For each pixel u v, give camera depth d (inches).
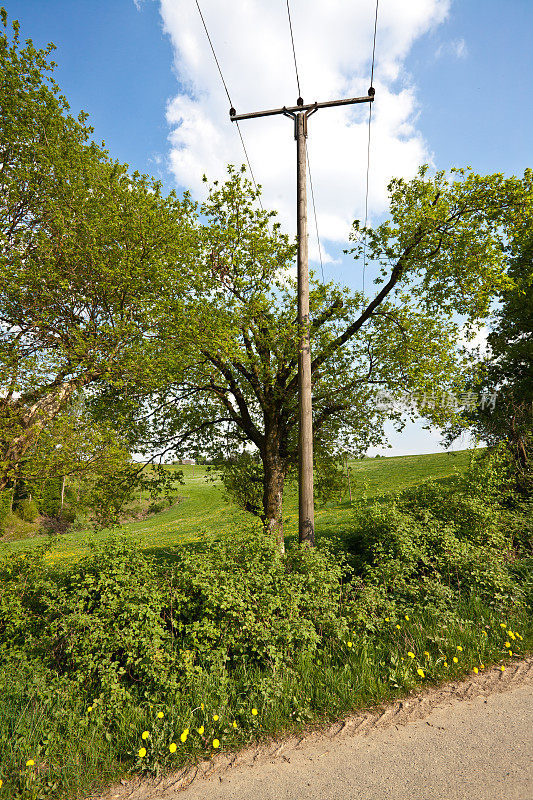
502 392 646.5
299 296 320.5
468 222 343.6
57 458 283.4
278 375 422.9
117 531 234.7
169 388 414.9
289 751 137.6
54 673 174.4
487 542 290.8
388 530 284.7
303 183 330.6
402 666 178.5
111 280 340.8
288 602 199.0
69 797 124.6
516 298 580.1
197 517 1398.9
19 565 241.3
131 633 170.9
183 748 140.6
